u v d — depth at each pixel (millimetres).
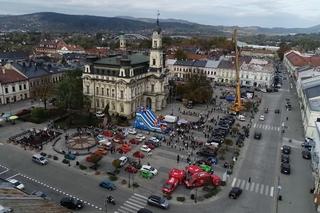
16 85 142625
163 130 110812
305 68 199250
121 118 123125
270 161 90562
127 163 86438
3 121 115812
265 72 192625
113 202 67438
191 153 93875
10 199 34062
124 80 120438
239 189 72688
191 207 67062
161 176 80000
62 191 71812
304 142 105188
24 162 85250
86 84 130500
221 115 134000
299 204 69438
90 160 83312
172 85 158250
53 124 114125
